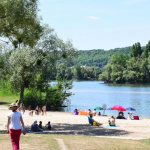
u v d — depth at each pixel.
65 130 25.69
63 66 61.94
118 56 198.50
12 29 25.70
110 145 14.53
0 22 24.75
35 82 60.12
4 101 62.56
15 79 56.47
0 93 72.44
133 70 188.88
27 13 24.91
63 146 13.23
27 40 27.03
